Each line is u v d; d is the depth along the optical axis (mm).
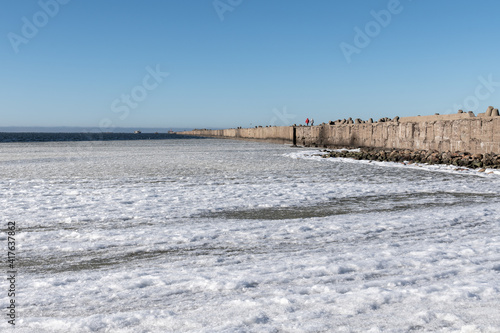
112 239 5332
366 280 3672
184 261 4402
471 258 4273
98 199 8492
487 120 18344
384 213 7070
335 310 2979
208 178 12242
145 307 3133
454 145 20750
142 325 2799
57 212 7117
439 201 8328
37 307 3160
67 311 3082
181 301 3234
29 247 4996
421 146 23641
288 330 2660
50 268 4219
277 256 4527
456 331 2602
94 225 6168
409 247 4820
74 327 2779
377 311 2957
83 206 7703
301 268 4043
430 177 12555
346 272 3922
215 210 7367
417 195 9102
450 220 6359
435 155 18469
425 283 3568
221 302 3188
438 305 3039
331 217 6707
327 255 4539
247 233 5598
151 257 4578
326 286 3475
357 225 6035
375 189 9953
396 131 26328
